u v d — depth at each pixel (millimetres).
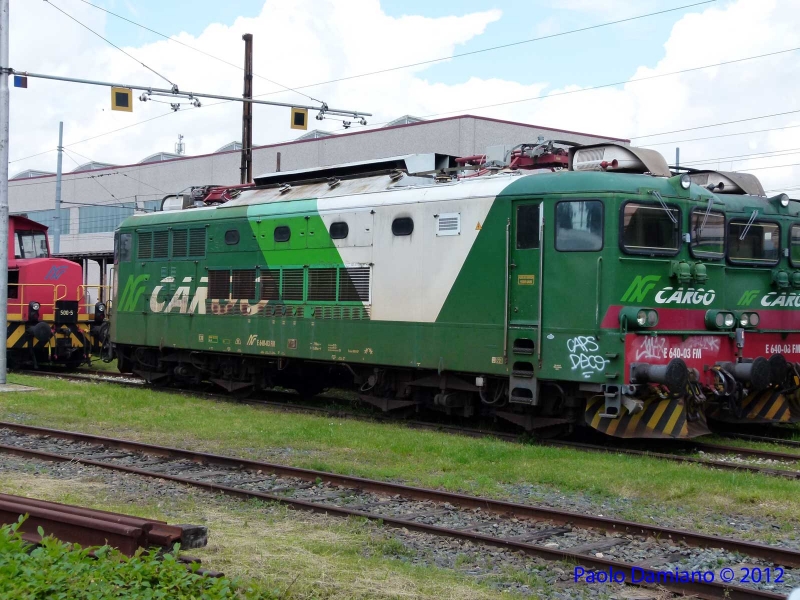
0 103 17781
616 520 7727
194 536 6262
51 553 5555
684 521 8180
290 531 7559
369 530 7703
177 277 17719
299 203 15320
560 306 11656
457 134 31828
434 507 8633
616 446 12211
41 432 12438
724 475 9797
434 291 13086
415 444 11641
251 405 16234
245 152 24938
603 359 11297
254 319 15953
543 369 11773
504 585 6367
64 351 22891
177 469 10398
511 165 13422
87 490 9141
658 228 11766
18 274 22625
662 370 11023
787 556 6840
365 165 15430
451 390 13609
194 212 17484
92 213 45281
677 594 6227
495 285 12328
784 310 14125
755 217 13500
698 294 12219
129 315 18984
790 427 14461
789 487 9250
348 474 9992
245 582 5992
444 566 6816
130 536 5832
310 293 14992
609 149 12398
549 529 7840
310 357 14945
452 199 12875
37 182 48438
